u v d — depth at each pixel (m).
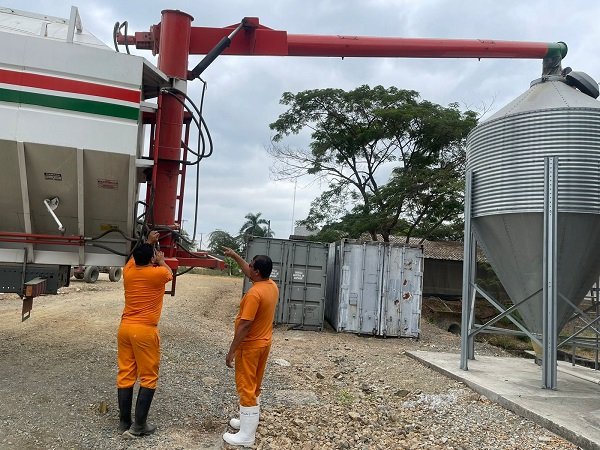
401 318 13.62
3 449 4.39
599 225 7.30
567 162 7.30
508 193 7.73
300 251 13.71
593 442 5.15
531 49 9.42
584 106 7.41
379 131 23.20
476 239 8.76
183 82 7.81
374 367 9.34
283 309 13.55
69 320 10.67
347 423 5.84
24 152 6.16
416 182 21.81
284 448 4.92
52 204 6.70
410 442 5.39
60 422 5.06
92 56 6.24
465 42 9.34
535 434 5.70
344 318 13.47
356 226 21.83
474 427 5.95
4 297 14.57
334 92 23.34
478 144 8.42
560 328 8.12
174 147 7.51
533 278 7.76
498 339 18.52
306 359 9.89
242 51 8.82
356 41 9.09
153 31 8.24
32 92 6.08
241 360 4.93
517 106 8.04
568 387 7.49
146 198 7.23
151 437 4.91
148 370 4.91
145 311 4.92
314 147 25.17
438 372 8.78
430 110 22.59
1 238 6.75
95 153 6.31
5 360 7.07
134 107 6.40
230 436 4.89
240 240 49.47
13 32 6.23
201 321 13.21
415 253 13.85
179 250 7.67
